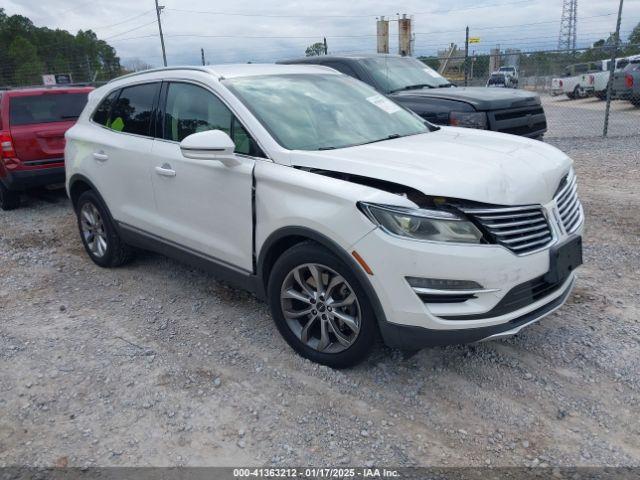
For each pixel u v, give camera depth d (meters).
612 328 4.00
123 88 5.12
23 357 3.94
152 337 4.16
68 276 5.50
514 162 3.46
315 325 3.69
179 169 4.25
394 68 8.52
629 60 21.78
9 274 5.64
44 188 9.45
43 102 8.21
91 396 3.46
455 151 3.65
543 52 12.95
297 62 9.08
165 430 3.12
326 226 3.24
